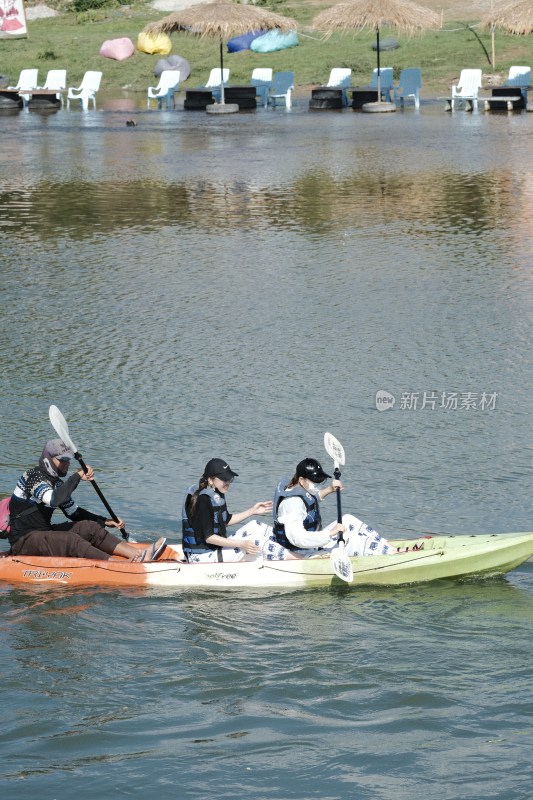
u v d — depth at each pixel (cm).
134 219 7175
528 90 13638
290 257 6034
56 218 7244
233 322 4841
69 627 2419
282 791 1822
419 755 1916
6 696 2138
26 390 3994
